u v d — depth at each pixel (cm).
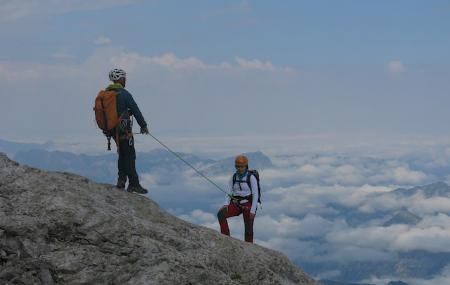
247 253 1328
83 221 1096
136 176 1411
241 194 1498
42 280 1018
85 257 1059
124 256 1088
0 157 1187
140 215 1303
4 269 1010
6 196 1102
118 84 1388
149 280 1066
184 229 1298
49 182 1159
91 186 1324
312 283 1428
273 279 1309
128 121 1378
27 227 1061
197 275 1112
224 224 1490
